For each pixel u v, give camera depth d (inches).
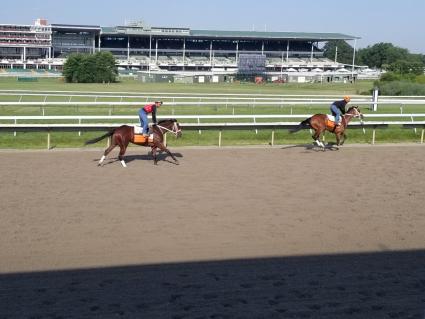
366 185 495.5
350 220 385.4
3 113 986.1
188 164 581.0
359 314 235.6
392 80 2492.6
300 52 5068.9
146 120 561.3
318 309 239.9
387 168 577.6
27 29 4697.3
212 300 247.3
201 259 303.1
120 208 403.2
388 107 1268.5
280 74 3779.5
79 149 667.4
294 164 590.9
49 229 350.9
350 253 318.0
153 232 349.7
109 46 4867.1
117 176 513.3
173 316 229.5
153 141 564.4
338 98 1502.2
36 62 4596.5
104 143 716.7
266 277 277.7
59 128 676.1
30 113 992.9
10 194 435.5
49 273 279.1
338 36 4992.6
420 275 284.8
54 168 543.2
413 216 397.7
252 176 523.5
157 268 288.2
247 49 5044.3
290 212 402.3
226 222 374.3
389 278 279.6
